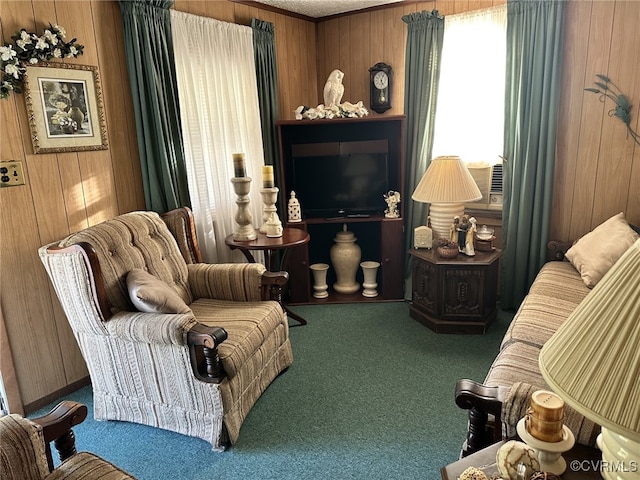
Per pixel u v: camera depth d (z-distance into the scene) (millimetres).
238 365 2135
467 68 3506
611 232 2756
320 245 4234
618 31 2873
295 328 3363
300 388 2582
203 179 3270
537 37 3070
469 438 1432
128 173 2861
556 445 1079
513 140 3330
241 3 3537
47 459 1429
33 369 2451
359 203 3842
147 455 2094
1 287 2285
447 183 3127
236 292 2719
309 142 3994
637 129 2928
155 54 2838
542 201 3291
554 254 3246
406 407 2385
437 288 3168
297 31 4117
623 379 707
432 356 2896
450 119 3648
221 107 3379
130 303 2301
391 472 1947
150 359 2141
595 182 3133
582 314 831
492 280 3266
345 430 2221
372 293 3887
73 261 2062
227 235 3518
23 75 2262
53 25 2373
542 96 3133
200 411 2133
